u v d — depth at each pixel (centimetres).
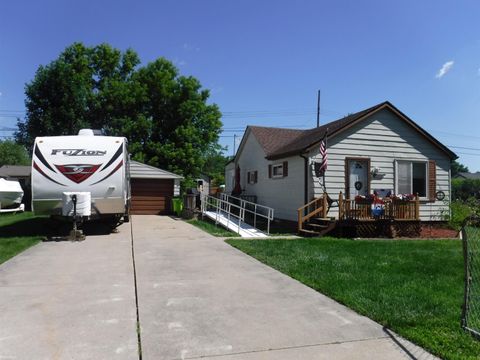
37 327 469
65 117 2523
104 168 1247
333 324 484
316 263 827
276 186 1764
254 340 435
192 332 456
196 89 2852
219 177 4581
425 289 629
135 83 2712
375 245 1090
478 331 449
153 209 2289
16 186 2355
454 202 1695
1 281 681
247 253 952
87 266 805
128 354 399
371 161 1538
